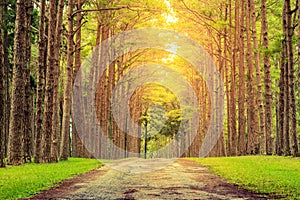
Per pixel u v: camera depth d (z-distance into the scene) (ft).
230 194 30.78
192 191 32.65
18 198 28.32
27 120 70.49
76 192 32.09
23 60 58.95
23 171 47.47
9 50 100.89
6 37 93.15
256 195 30.19
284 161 60.54
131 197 29.01
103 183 39.27
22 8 59.16
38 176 42.42
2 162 52.54
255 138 84.84
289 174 42.86
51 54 68.33
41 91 68.33
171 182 40.19
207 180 42.04
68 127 82.79
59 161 77.46
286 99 75.87
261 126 80.89
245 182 38.09
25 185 34.68
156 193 31.35
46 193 31.50
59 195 30.22
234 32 105.81
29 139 70.33
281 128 82.74
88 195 30.22
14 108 58.18
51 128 68.74
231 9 109.40
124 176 47.57
